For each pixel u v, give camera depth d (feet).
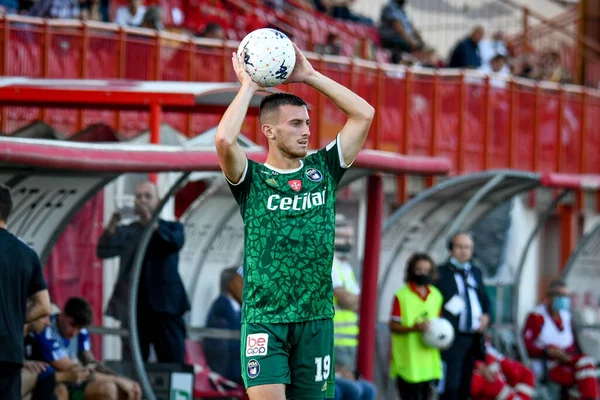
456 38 278.26
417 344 132.26
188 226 127.95
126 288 109.09
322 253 70.13
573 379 165.68
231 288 128.36
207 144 132.98
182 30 193.26
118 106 124.26
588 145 216.95
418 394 132.77
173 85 123.34
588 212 223.30
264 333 69.82
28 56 144.77
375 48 229.25
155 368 113.09
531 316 168.45
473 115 194.90
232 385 126.00
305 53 172.14
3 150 84.07
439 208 152.25
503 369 149.79
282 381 69.77
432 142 189.67
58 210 102.12
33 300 87.40
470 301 136.98
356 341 135.44
